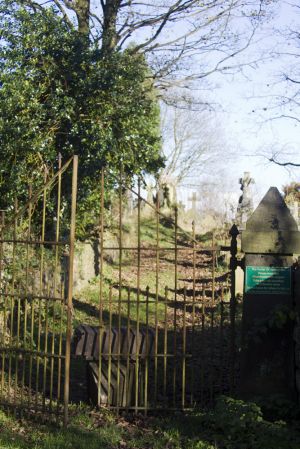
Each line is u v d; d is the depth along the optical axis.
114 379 7.85
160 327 12.99
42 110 14.19
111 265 21.39
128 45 21.67
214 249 7.88
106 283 17.47
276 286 7.97
